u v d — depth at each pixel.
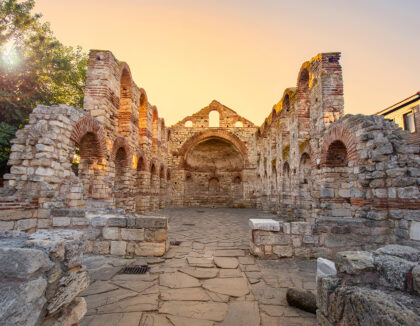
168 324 3.05
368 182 6.71
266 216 16.70
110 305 3.50
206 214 18.05
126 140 13.41
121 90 14.17
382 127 6.63
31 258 1.71
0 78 12.69
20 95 13.12
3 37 13.05
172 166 26.91
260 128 24.33
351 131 7.68
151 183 19.88
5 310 1.50
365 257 2.15
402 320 1.40
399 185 5.79
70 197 8.01
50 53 14.87
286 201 15.61
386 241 5.88
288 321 3.18
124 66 13.14
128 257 5.77
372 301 1.66
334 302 2.05
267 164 21.33
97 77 10.98
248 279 4.60
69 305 2.20
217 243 7.56
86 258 5.62
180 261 5.60
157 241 5.91
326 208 9.36
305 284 4.40
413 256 2.16
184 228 10.84
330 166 9.60
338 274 2.28
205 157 29.84
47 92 14.80
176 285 4.27
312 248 5.90
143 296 3.81
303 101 12.94
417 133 16.20
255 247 5.88
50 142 7.27
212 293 3.98
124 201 13.32
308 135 12.79
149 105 18.09
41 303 1.75
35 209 6.48
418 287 1.70
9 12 13.08
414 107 16.34
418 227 5.34
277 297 3.87
